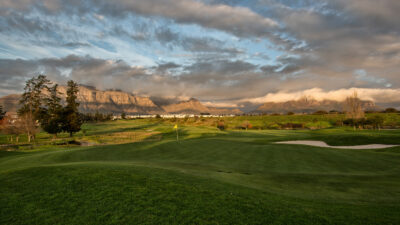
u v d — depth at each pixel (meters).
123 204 10.05
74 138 67.00
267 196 12.00
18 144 55.09
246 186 14.23
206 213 9.45
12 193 11.08
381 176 18.58
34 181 12.61
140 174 14.41
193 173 17.38
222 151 31.59
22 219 8.82
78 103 83.38
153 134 77.31
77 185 12.09
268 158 26.44
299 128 121.06
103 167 15.89
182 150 32.91
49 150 40.94
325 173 19.73
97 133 86.81
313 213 9.81
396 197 13.08
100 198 10.59
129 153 31.25
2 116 88.75
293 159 25.59
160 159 27.31
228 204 10.39
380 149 34.03
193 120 175.38
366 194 13.71
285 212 9.80
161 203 10.24
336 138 44.47
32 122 65.44
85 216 9.03
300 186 15.52
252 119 168.88
